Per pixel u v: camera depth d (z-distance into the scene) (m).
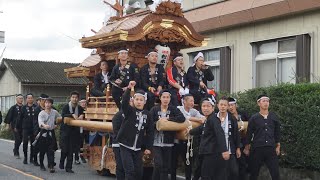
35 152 12.85
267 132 8.18
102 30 12.31
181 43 11.22
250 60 14.74
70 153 11.95
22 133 13.97
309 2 12.53
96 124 10.57
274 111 9.57
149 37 10.55
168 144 8.65
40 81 33.97
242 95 10.48
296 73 13.05
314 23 12.78
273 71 14.09
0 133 26.12
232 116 8.18
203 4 16.66
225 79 15.50
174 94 9.76
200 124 8.59
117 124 8.12
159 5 10.64
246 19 14.48
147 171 10.26
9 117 15.00
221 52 15.73
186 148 9.37
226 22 15.20
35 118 12.42
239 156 8.19
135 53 10.76
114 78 10.05
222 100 8.04
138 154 8.12
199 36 11.12
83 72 12.69
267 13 13.77
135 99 8.12
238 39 15.22
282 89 9.62
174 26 10.75
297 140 9.18
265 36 14.20
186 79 10.17
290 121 9.29
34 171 12.03
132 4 15.34
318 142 8.80
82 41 11.83
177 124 8.48
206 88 10.16
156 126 8.43
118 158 8.41
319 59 12.64
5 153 16.56
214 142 7.62
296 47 13.13
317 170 8.96
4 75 37.19
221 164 7.57
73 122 11.66
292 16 13.40
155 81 9.91
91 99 11.97
